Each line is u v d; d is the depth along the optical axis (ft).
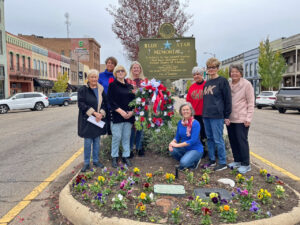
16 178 15.56
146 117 16.21
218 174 14.21
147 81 16.08
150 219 9.23
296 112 62.03
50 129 36.40
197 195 11.18
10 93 104.12
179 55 26.00
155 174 14.02
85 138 14.99
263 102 71.46
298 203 10.64
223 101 14.60
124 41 52.75
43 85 125.80
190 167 15.08
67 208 10.61
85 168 15.16
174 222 9.05
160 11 48.65
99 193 10.50
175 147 15.57
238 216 9.49
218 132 14.74
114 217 9.36
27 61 116.26
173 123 19.36
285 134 30.63
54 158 20.17
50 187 14.02
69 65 174.60
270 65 95.66
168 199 10.98
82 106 14.80
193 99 17.02
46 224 10.28
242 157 14.74
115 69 15.43
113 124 15.37
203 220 8.98
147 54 25.93
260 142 25.99
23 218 10.76
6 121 48.21
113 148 15.61
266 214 9.53
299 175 15.80
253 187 12.28
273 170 16.70
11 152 22.50
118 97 15.37
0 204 12.09
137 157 17.42
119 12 50.42
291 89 55.77
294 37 102.53
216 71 14.87
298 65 100.73
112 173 13.30
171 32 26.12
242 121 14.56
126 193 11.32
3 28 95.76
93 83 15.17
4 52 96.22
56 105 112.37
